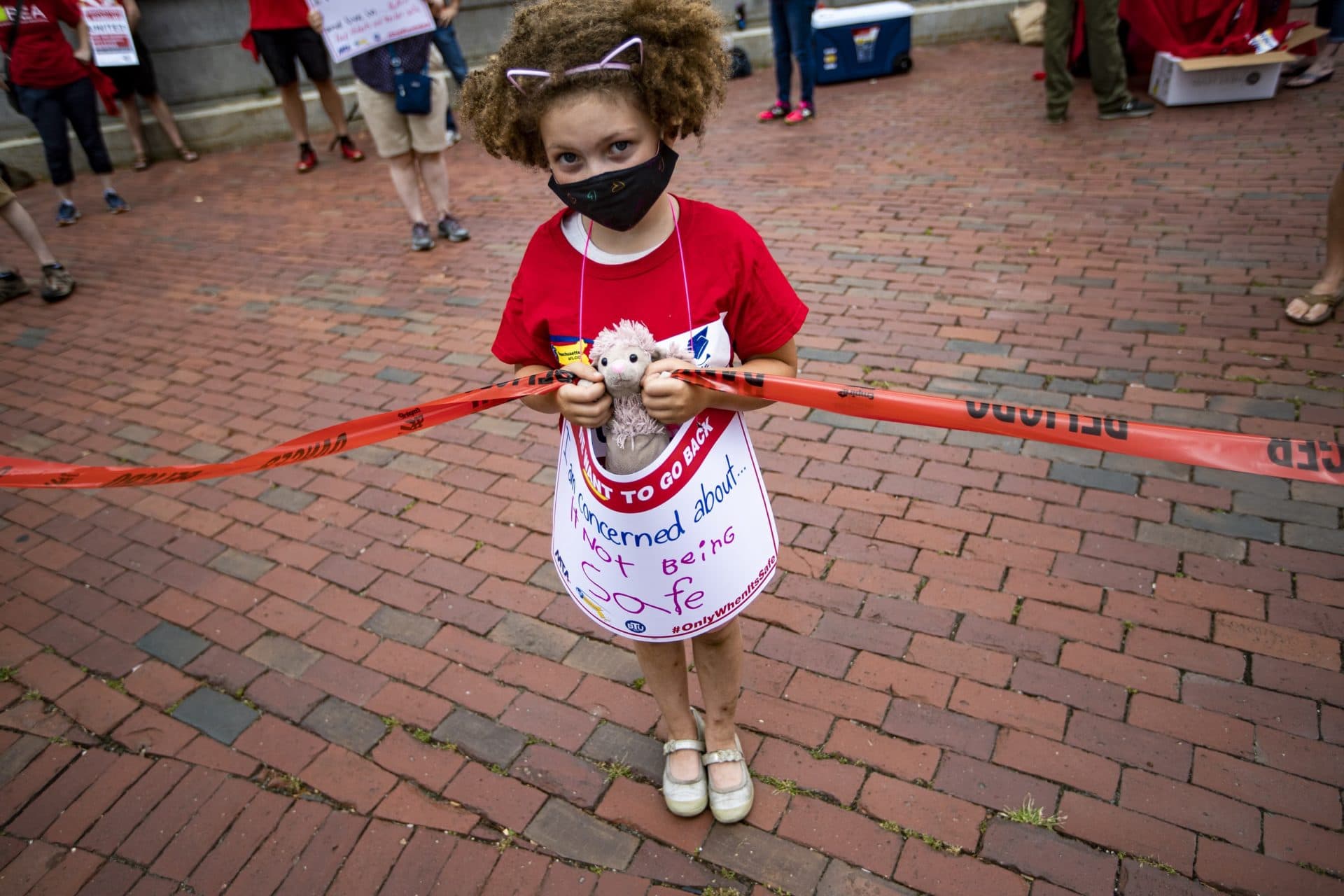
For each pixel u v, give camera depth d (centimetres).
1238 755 221
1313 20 834
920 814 217
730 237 161
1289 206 502
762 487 189
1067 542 291
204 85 949
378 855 222
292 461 188
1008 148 664
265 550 331
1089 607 267
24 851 230
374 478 366
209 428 422
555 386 170
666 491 169
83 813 238
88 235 733
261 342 505
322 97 851
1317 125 621
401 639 285
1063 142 661
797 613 276
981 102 804
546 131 151
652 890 208
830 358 410
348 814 232
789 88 816
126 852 228
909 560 292
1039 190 575
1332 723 226
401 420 192
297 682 272
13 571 332
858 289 473
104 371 489
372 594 304
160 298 585
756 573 187
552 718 253
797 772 230
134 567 329
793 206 602
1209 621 257
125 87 878
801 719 244
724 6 1030
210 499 362
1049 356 391
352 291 562
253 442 407
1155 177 571
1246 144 606
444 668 273
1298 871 197
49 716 268
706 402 167
